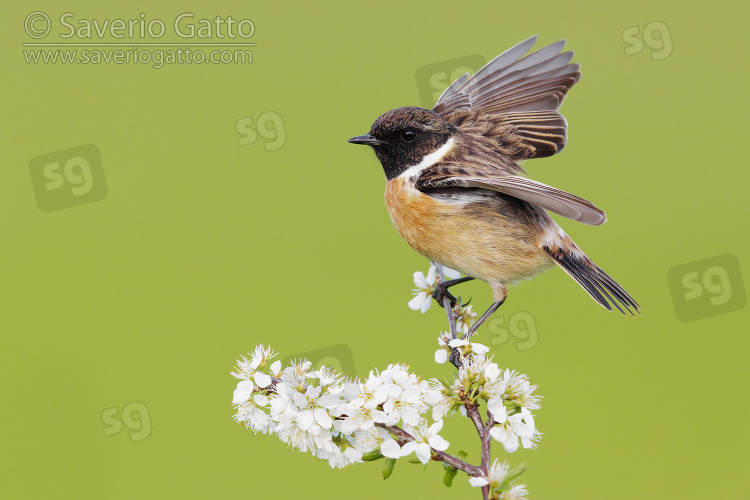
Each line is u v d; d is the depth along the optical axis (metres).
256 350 6.20
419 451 5.74
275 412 5.89
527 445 5.98
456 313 8.21
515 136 9.28
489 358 6.19
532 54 9.67
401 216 8.97
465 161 8.74
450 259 8.90
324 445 5.90
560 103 9.66
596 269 8.82
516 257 8.71
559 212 7.38
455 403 6.07
